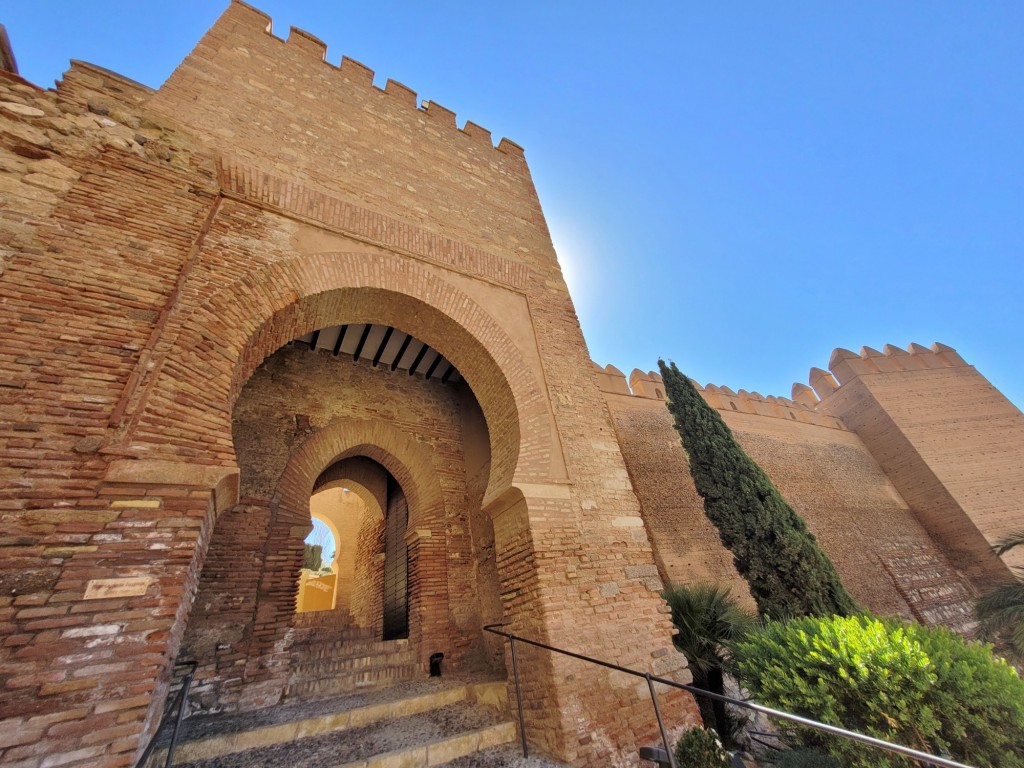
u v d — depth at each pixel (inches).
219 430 135.2
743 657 205.6
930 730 143.0
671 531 448.1
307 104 254.8
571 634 164.7
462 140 338.6
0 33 167.8
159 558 107.6
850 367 819.4
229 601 208.4
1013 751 144.2
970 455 698.8
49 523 98.8
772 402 737.0
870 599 533.3
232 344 153.1
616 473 225.8
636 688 165.8
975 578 609.0
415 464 306.7
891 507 679.7
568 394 242.4
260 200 194.9
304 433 272.4
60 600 93.4
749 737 221.3
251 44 254.8
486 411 240.4
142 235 153.2
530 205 342.0
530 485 195.2
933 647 165.2
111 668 92.6
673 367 450.9
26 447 104.0
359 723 173.5
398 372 336.8
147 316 138.8
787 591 299.7
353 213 225.5
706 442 387.2
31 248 130.0
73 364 119.4
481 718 176.2
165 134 184.2
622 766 146.6
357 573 428.8
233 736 151.0
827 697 159.5
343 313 214.4
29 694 84.0
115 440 114.6
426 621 255.4
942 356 864.9
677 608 243.3
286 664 211.0
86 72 179.9
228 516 226.1
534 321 263.3
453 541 290.8
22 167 142.0
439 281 236.7
